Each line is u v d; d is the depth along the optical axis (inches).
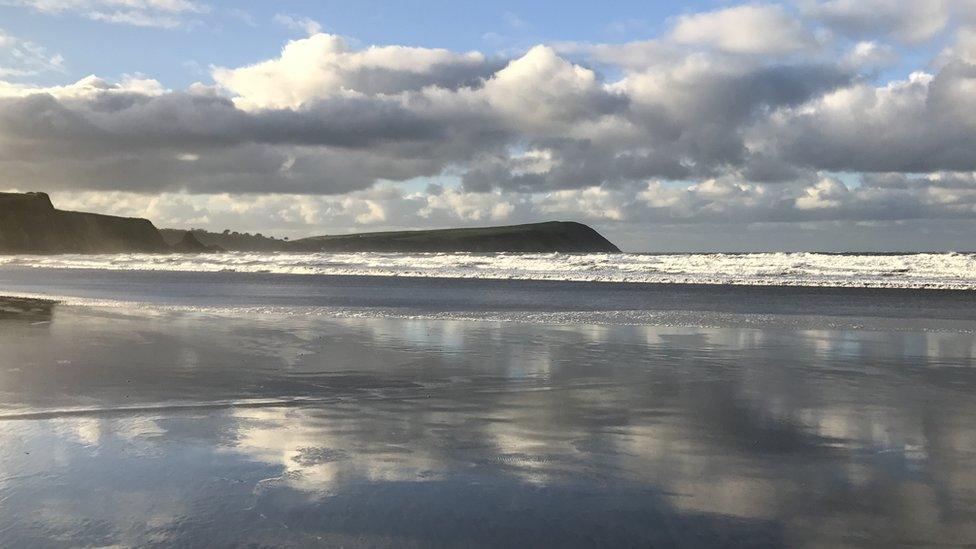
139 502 195.8
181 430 278.1
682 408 325.7
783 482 218.4
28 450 247.9
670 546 170.1
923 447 258.7
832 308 1010.7
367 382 388.5
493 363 458.6
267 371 421.1
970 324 761.6
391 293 1364.4
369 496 202.5
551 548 167.8
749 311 934.4
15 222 6683.1
